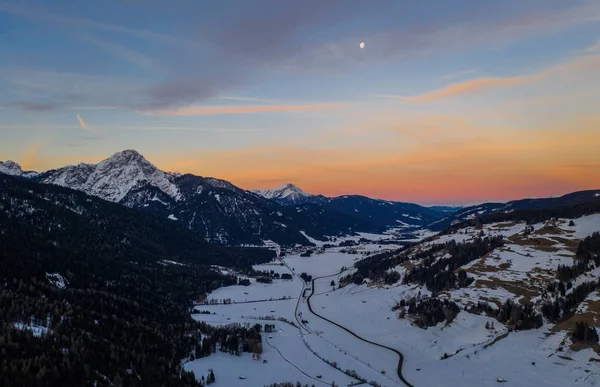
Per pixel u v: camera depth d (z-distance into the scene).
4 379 152.00
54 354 176.62
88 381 170.62
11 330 181.62
